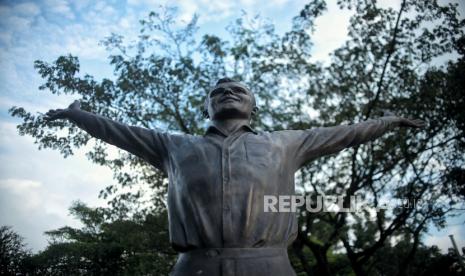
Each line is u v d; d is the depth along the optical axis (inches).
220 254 142.0
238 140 165.5
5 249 814.5
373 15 657.0
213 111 179.0
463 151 679.7
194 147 163.9
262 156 159.6
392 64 659.4
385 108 665.6
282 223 152.7
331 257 1021.8
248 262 140.6
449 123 679.1
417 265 853.2
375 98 663.8
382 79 671.8
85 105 646.5
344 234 697.0
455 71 659.4
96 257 890.1
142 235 665.0
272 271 141.3
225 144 163.0
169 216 156.9
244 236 143.8
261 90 702.5
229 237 143.1
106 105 663.8
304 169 696.4
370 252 704.4
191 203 150.2
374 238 795.4
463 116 648.4
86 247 898.1
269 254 144.9
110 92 655.1
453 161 684.1
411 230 717.9
